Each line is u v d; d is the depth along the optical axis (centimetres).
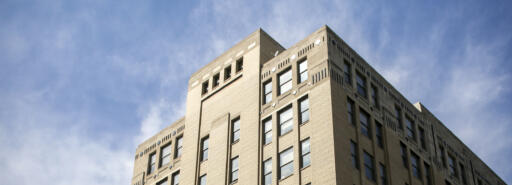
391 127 5222
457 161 6112
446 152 5991
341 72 4975
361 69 5269
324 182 4269
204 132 5644
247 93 5425
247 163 4941
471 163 6381
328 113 4578
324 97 4703
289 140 4750
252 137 5059
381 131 5091
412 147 5388
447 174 5762
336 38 5184
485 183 6456
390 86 5581
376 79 5416
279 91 5178
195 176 5369
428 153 5619
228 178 5009
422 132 5762
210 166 5294
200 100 5975
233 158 5131
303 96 4897
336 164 4284
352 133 4672
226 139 5294
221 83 5841
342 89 4847
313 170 4409
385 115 5244
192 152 5612
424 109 6009
